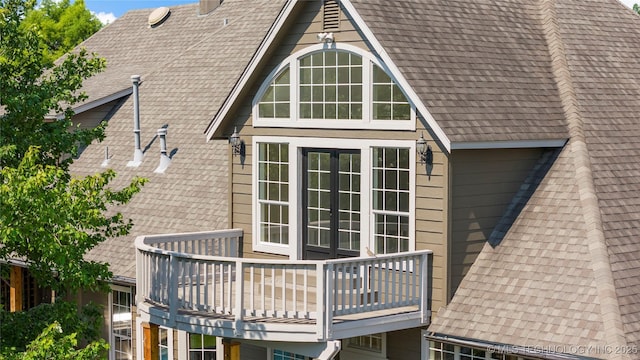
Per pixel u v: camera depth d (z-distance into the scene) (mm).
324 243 18859
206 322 16688
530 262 16391
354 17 17328
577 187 17062
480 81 17516
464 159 16844
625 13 22109
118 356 23547
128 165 25375
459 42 18156
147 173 24609
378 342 17922
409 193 17203
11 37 17047
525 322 15438
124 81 28891
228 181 20562
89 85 29594
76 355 15312
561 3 20938
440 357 16906
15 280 25281
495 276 16562
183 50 29750
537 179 17750
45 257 15789
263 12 27766
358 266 16141
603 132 18297
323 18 18234
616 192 17141
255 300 17953
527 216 17188
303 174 19125
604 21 21312
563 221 16703
